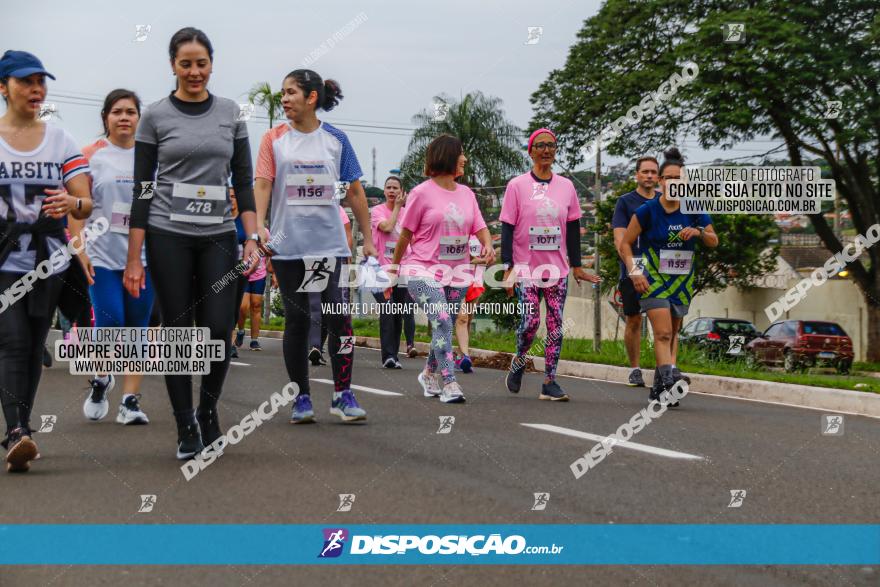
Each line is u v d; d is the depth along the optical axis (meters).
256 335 16.05
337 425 6.95
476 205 8.67
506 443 6.21
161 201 5.52
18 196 5.38
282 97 6.89
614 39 31.14
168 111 5.53
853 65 27.62
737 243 35.09
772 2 28.48
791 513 4.45
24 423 5.29
